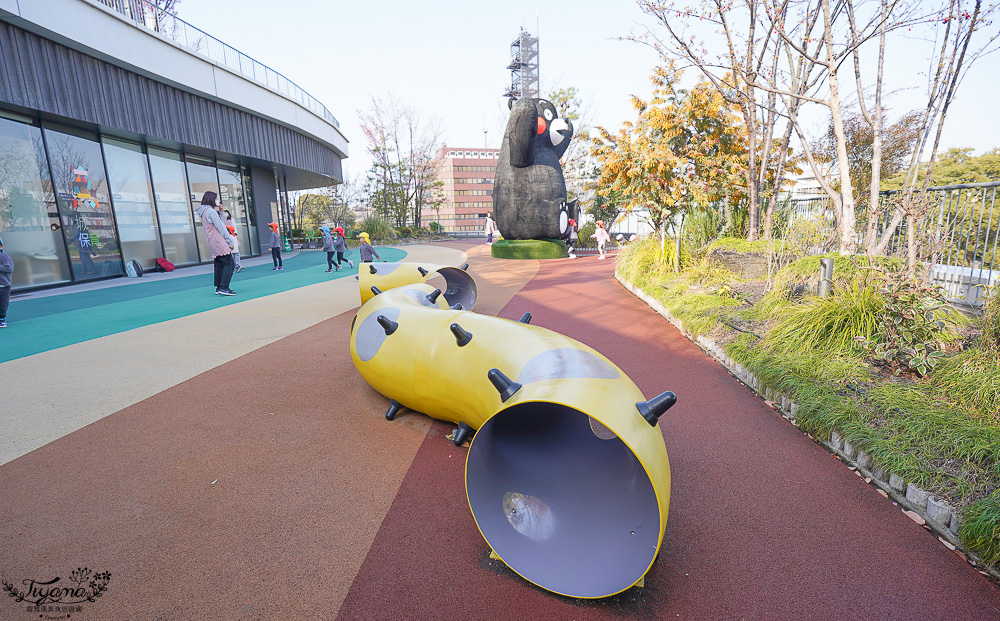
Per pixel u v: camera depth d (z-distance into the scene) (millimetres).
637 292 9422
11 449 3484
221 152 17844
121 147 14891
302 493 2941
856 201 8141
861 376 3975
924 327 4293
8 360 5613
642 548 2150
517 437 2832
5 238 11352
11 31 10297
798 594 2162
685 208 10883
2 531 2578
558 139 17812
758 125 10602
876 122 6336
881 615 2049
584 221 28219
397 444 3561
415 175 44312
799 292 6219
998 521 2285
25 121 11820
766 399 4312
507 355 2906
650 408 2256
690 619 2037
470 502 2340
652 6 7484
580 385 2297
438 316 3723
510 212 17875
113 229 14461
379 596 2148
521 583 2234
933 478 2738
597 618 2031
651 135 11969
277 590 2182
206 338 6629
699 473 3164
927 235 6211
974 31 5281
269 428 3832
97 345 6270
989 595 2150
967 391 3477
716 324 6094
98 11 11852
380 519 2693
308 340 6512
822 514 2727
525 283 11641
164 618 2025
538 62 51156
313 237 33656
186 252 17953
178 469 3215
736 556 2406
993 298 4137
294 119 21562
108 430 3789
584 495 2535
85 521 2668
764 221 10125
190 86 15047
